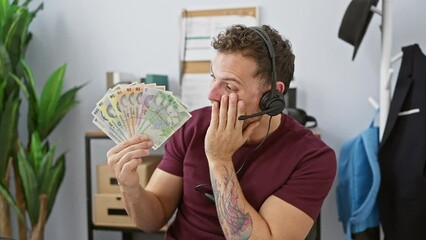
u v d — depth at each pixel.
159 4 2.03
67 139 2.19
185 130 1.09
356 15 1.55
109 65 2.12
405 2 1.79
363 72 1.86
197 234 1.00
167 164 1.10
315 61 1.90
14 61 1.89
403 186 1.45
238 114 0.86
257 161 0.97
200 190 1.00
